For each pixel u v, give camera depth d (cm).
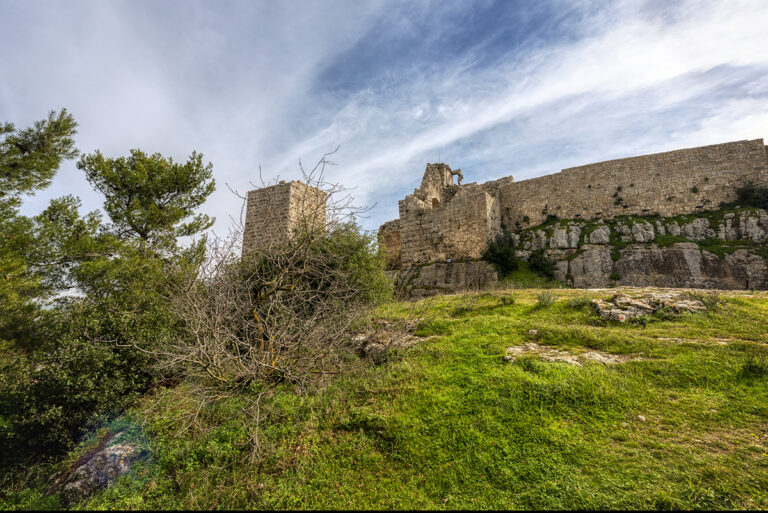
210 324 546
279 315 664
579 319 920
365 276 1158
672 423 447
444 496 381
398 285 2353
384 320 1066
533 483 376
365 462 452
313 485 421
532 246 2438
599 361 625
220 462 471
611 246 2164
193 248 1145
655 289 1248
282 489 414
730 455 379
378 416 524
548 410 495
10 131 1012
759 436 407
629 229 2242
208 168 1634
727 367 552
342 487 414
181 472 454
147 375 674
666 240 2030
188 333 642
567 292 1341
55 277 1098
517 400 518
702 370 553
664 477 356
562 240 2366
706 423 440
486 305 1166
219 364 556
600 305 955
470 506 359
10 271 941
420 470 427
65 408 593
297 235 707
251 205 1964
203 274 579
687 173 2308
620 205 2470
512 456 418
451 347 771
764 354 579
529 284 2036
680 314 856
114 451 498
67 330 640
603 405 491
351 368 729
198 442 504
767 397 477
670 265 1888
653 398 501
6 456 547
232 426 545
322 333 668
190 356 527
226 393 574
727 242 1905
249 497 408
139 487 435
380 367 737
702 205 2217
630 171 2484
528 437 444
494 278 2092
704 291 1148
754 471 351
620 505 328
